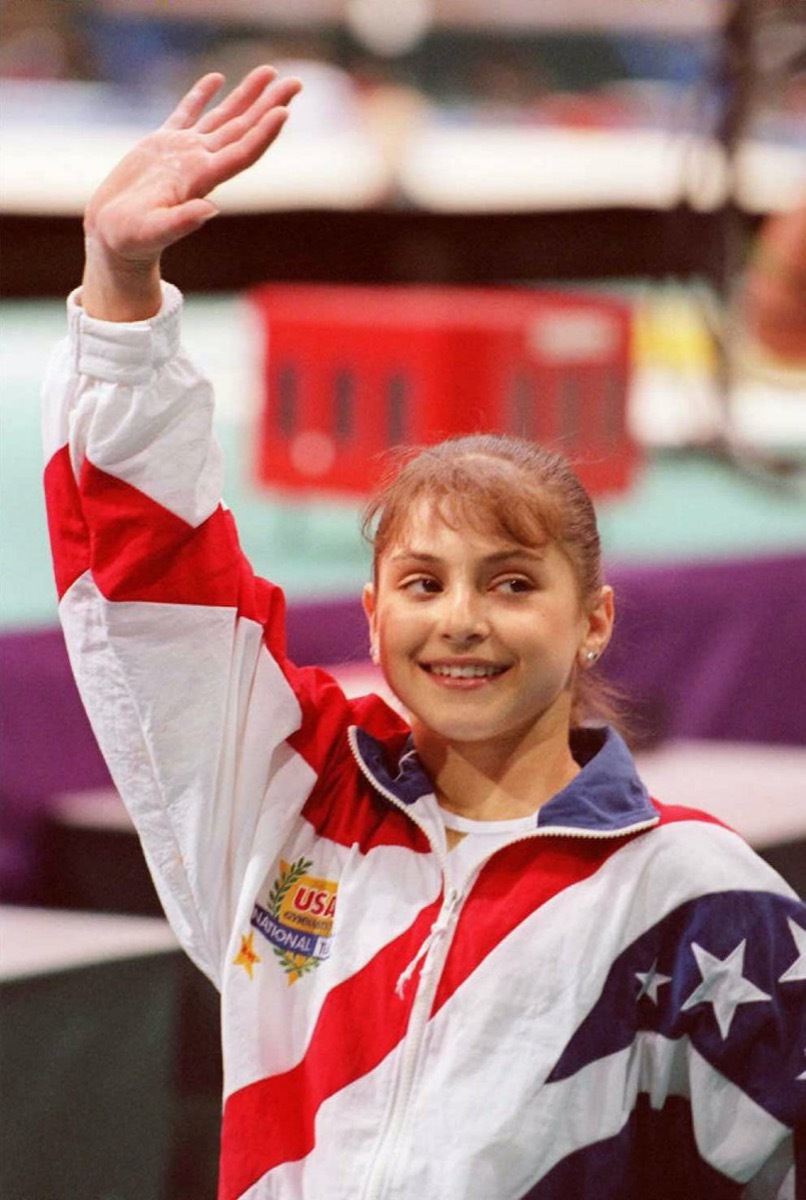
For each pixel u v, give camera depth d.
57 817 13.70
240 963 6.96
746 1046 6.74
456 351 17.97
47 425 6.83
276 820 7.06
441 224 30.64
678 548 18.16
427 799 6.95
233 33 37.41
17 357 29.20
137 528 6.65
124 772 7.04
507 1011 6.66
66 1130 10.37
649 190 32.09
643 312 26.72
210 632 6.84
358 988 6.82
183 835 6.99
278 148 32.19
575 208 31.06
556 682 6.82
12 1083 10.16
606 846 6.84
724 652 17.66
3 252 28.19
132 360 6.44
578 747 7.36
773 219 25.00
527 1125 6.56
